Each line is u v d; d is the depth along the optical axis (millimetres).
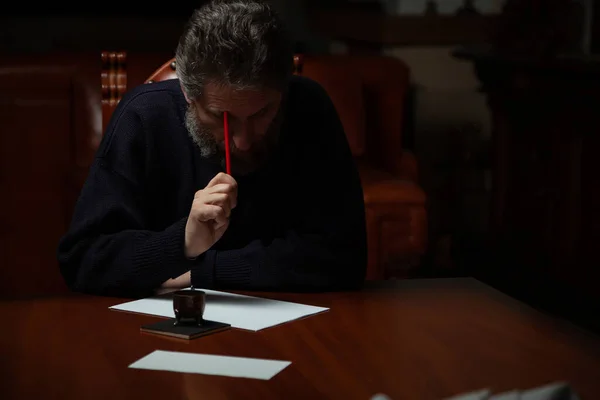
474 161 5070
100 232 1626
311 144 1785
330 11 4781
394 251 2717
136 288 1514
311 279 1573
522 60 4020
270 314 1372
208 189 1494
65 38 4078
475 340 1244
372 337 1253
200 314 1276
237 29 1396
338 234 1665
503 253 4367
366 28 4898
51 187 2703
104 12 4078
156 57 2531
